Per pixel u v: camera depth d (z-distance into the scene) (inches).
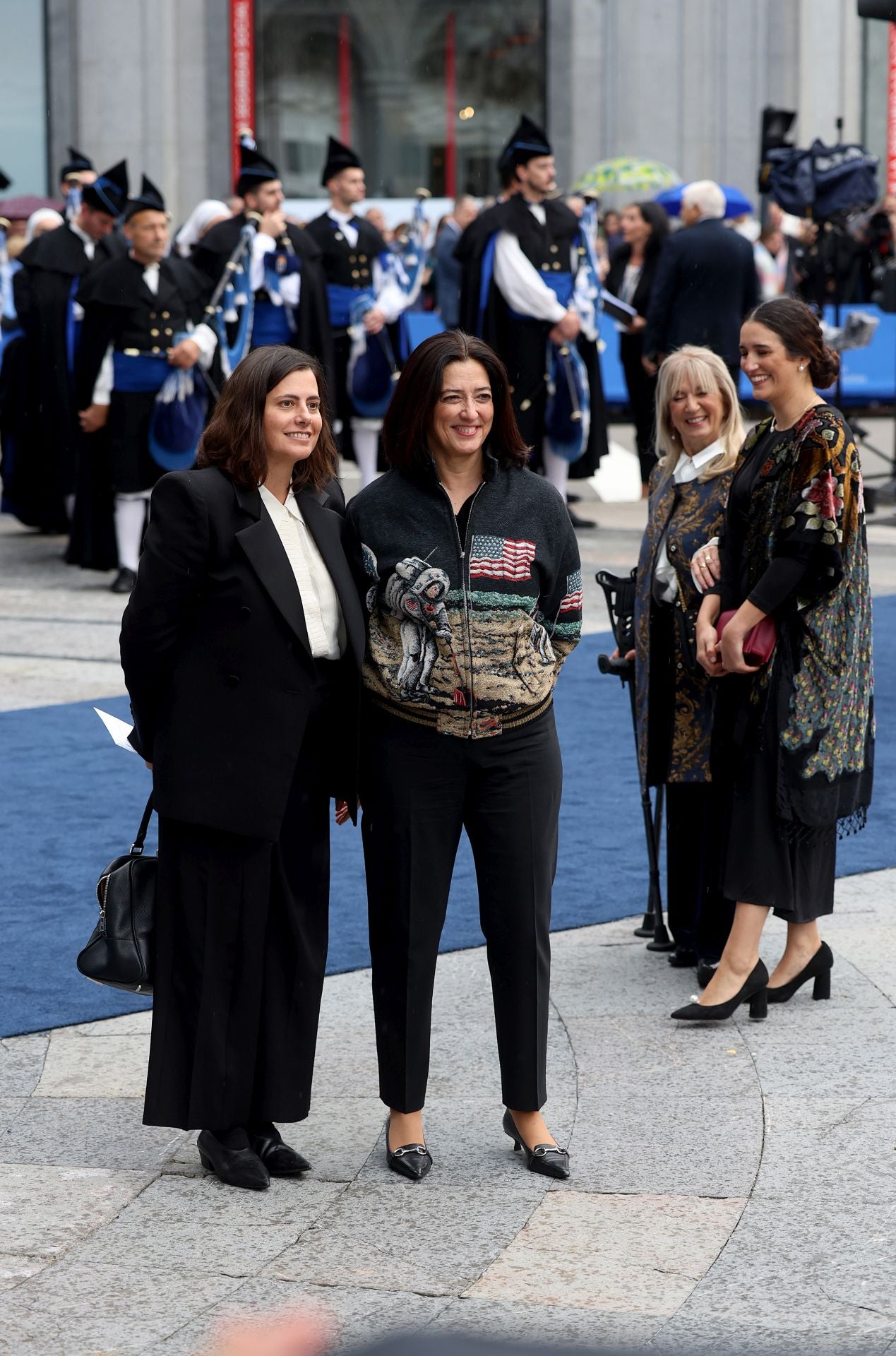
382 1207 151.3
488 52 993.5
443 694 154.1
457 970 210.1
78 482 478.3
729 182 936.9
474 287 497.4
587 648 385.1
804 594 183.8
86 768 298.8
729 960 191.5
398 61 999.6
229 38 957.2
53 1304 134.9
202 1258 142.3
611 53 943.0
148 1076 156.1
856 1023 191.6
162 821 156.3
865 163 559.5
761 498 185.5
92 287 442.9
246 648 151.5
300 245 492.1
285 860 156.0
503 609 153.6
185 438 447.8
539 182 494.3
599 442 523.8
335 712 157.4
